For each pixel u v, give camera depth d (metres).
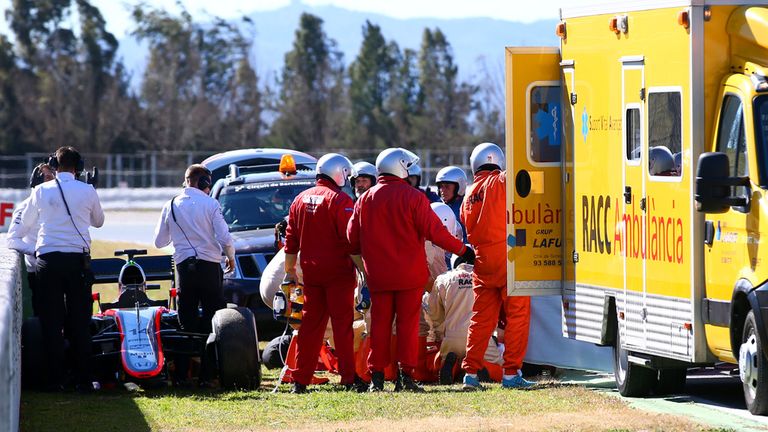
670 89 31.47
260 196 52.22
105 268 40.75
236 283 48.16
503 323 39.25
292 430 27.92
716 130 30.45
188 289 36.75
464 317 37.19
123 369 36.00
